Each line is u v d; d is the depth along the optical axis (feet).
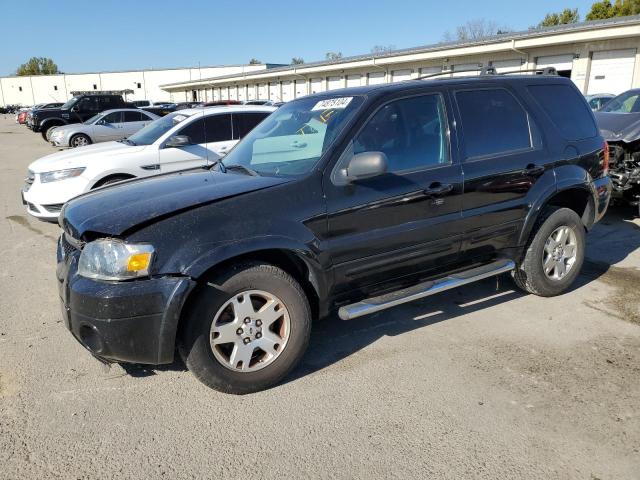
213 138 26.96
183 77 255.70
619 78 66.23
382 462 8.48
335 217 10.81
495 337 12.77
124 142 27.55
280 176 11.21
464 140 12.82
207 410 9.97
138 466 8.48
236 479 8.18
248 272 9.96
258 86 151.64
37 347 12.56
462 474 8.18
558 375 10.99
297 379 11.04
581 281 16.51
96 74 273.13
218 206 9.96
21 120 126.72
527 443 8.87
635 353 11.88
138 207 10.03
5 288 16.62
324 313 11.28
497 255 13.98
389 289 12.20
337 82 115.65
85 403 10.23
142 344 9.31
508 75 14.53
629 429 9.20
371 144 11.53
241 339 10.16
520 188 13.62
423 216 12.01
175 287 9.21
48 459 8.64
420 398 10.25
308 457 8.64
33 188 23.57
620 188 23.30
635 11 127.95
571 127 15.11
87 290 9.21
